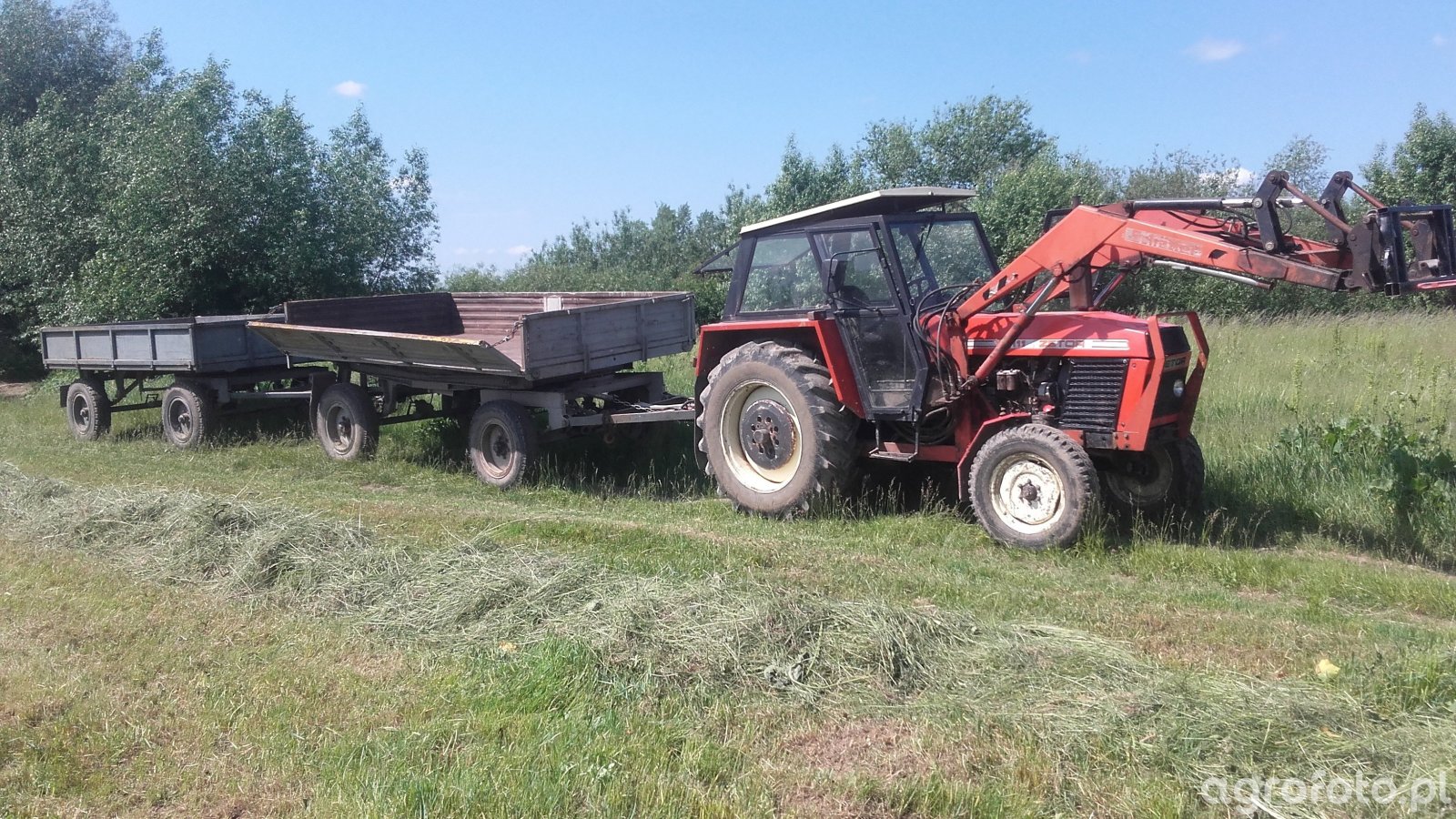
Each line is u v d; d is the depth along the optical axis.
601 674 4.30
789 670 4.23
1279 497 7.27
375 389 10.88
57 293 16.95
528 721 3.94
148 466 10.41
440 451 10.45
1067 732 3.63
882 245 7.11
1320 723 3.66
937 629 4.52
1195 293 19.30
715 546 6.45
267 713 4.11
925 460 7.25
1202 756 3.47
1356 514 6.85
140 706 4.24
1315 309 18.83
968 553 6.41
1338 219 5.42
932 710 3.89
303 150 15.25
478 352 8.46
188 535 6.55
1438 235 5.42
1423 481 6.54
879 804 3.31
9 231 17.67
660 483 8.95
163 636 5.07
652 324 9.45
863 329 7.23
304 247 14.85
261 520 6.76
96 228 15.68
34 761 3.80
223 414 11.82
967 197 7.62
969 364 7.01
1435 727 3.62
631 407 9.23
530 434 8.87
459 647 4.75
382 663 4.64
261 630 5.12
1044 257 6.54
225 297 15.29
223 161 14.51
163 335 11.56
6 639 5.08
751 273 7.99
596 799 3.35
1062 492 6.27
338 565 5.89
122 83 18.91
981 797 3.27
